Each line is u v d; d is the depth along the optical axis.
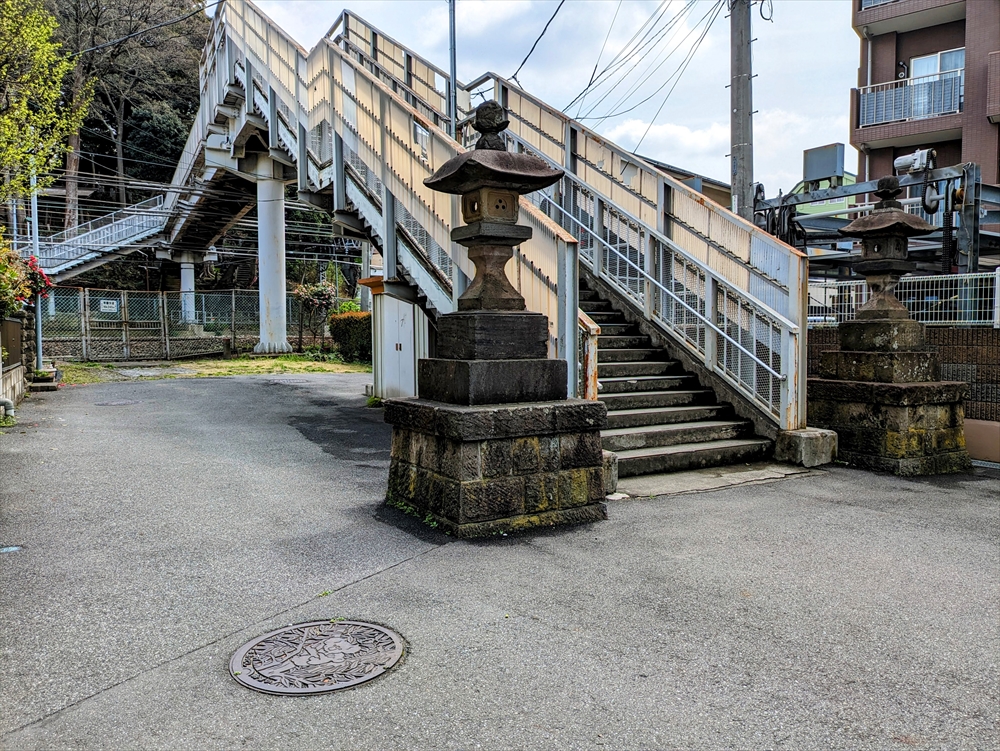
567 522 5.13
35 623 3.34
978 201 8.85
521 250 6.57
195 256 36.28
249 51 13.77
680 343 8.80
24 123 16.23
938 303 8.18
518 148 11.62
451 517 4.81
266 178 23.14
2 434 8.55
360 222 9.92
